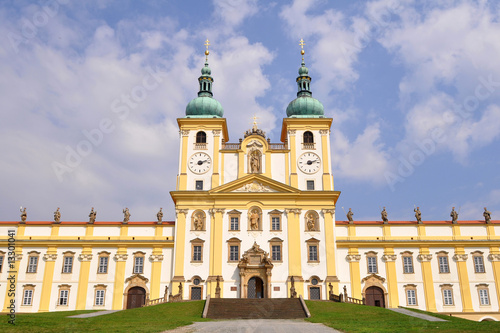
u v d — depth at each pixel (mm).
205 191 76562
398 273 75375
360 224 78125
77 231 78000
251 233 75062
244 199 76750
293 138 81062
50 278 74938
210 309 58688
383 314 54750
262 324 45656
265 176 77625
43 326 37938
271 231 75188
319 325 44375
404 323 45656
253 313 56938
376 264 75938
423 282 74812
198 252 74625
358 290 74438
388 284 74750
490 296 74062
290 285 72250
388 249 76375
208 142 80688
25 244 76312
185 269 73625
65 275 75250
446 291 74375
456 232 77500
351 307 59938
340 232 77750
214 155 79812
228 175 78938
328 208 76438
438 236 77250
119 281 75062
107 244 76688
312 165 79625
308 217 76250
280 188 77250
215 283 72312
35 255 76062
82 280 75000
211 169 79125
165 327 41094
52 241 76375
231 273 73188
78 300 74000
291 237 74750
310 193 76625
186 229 75625
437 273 75312
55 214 79000
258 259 73250
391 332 36344
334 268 73562
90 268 75688
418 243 76438
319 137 81312
